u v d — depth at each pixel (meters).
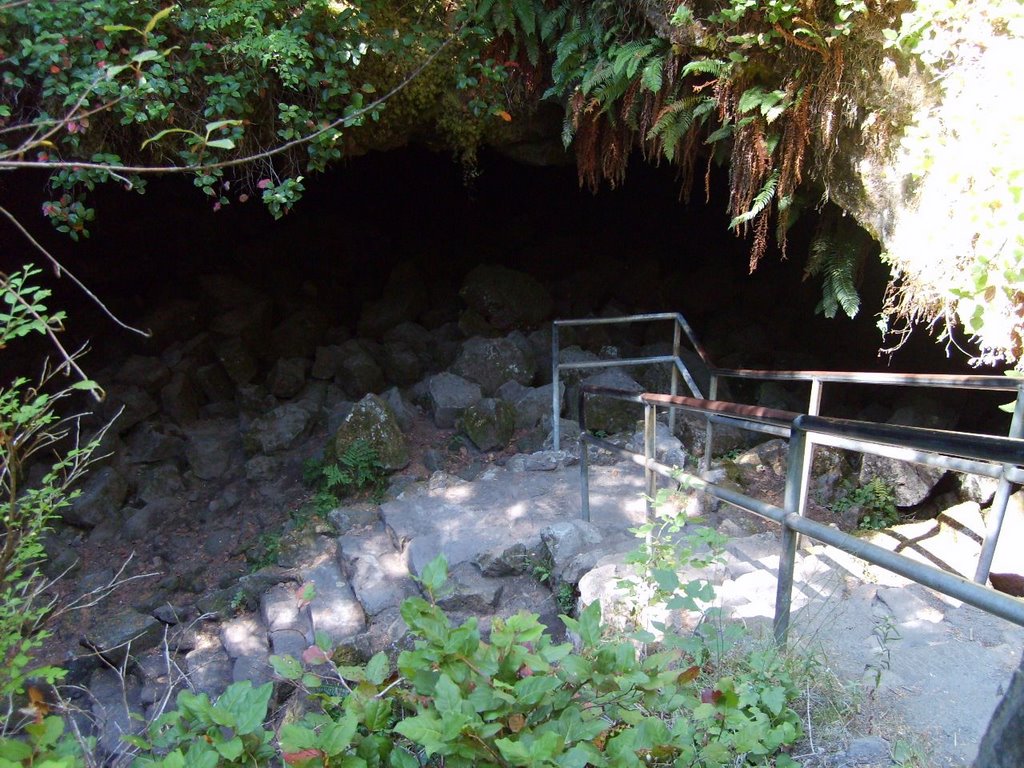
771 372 4.95
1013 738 1.37
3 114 3.81
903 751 1.98
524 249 9.65
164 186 7.94
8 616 2.18
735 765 1.91
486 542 4.66
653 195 9.18
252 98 4.57
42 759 1.46
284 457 6.86
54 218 4.25
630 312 8.97
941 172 3.26
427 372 8.09
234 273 8.85
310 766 1.56
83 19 3.95
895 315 6.64
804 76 3.82
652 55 4.33
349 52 4.54
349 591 4.66
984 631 2.69
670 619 2.82
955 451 1.75
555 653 1.81
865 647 2.61
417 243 9.70
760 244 4.55
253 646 4.47
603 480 5.49
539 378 7.75
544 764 1.51
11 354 7.61
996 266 3.15
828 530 2.18
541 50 5.09
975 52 3.19
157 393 7.59
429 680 1.74
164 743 1.78
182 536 6.31
